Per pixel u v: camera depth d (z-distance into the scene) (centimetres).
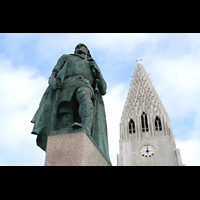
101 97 567
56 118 476
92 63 536
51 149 400
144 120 7188
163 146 6600
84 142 398
